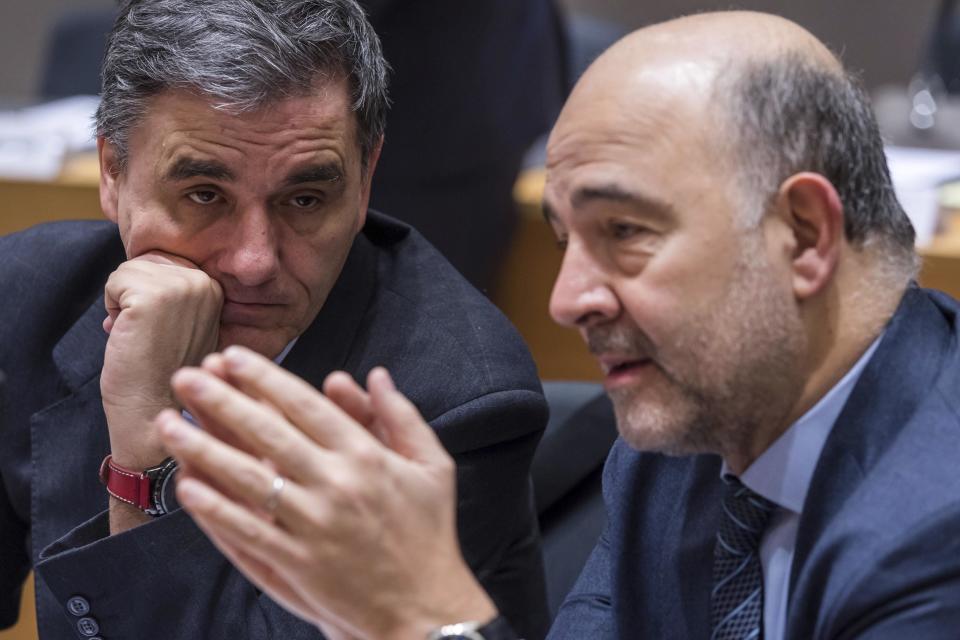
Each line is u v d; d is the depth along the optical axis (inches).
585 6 743.1
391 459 138.9
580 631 187.6
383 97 204.7
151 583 189.8
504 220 441.4
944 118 471.8
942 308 165.9
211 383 136.2
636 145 146.6
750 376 150.5
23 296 234.4
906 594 142.0
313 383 210.5
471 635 138.9
